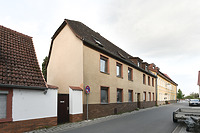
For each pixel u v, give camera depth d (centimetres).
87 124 1016
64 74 1385
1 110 743
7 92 761
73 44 1334
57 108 1026
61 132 798
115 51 1873
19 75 845
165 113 1656
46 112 921
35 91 880
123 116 1422
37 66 989
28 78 874
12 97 781
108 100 1516
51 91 961
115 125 979
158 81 3394
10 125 757
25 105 827
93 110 1291
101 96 1448
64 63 1404
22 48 998
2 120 728
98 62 1409
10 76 801
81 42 1266
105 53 1517
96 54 1394
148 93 2719
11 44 951
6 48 902
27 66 930
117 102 1673
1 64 813
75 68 1285
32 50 1055
